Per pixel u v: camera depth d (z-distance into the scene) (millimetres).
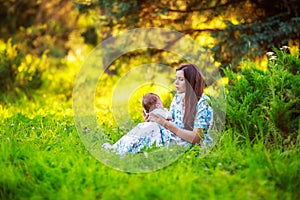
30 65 11016
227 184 4250
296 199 4207
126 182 4418
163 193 4027
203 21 9312
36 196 4215
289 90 5547
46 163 4785
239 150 4980
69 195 4172
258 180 4258
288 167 4480
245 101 5668
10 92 10172
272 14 8891
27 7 13547
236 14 9047
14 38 13328
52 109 8719
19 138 5695
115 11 9250
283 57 6008
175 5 9172
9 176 4477
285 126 5457
